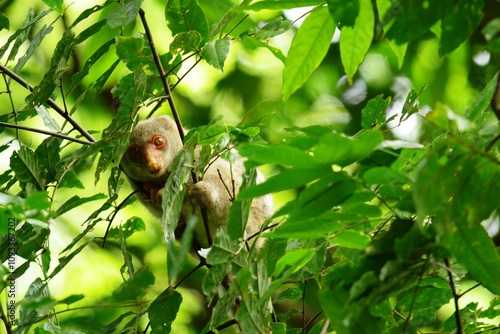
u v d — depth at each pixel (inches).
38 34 370.0
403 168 272.7
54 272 328.5
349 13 253.0
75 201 351.6
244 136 343.9
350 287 240.1
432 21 243.6
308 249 272.7
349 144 207.9
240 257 281.6
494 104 227.6
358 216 242.7
